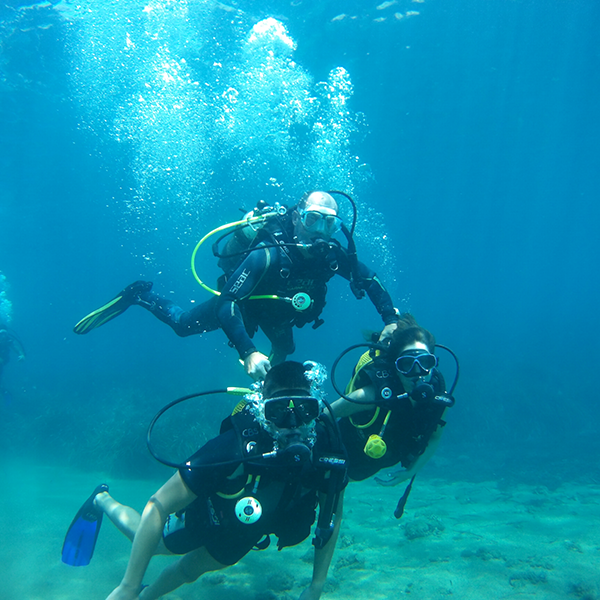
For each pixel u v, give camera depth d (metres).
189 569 3.10
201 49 15.37
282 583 4.44
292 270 3.50
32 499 7.96
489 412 14.98
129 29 14.52
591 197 43.22
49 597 4.23
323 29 15.45
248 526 2.57
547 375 18.19
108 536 6.07
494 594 4.22
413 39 16.25
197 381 18.88
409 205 41.09
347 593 4.35
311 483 2.58
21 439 12.60
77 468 10.73
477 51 17.25
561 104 22.22
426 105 21.05
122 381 20.19
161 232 37.78
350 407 3.23
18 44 15.23
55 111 19.88
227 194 29.59
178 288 75.25
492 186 36.66
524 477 9.75
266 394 2.42
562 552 5.24
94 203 35.38
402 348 3.05
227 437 2.49
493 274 131.62
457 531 6.25
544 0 14.62
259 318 3.73
